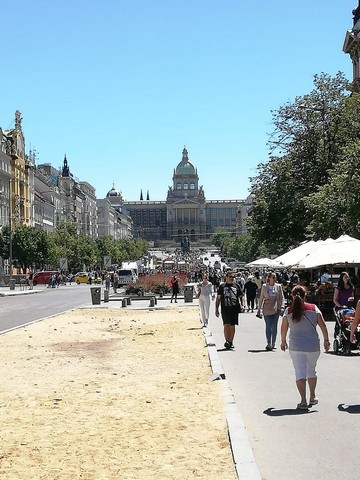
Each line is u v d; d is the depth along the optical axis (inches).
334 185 1941.4
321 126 2458.2
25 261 4694.9
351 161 1755.7
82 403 552.7
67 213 7500.0
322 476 355.3
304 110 2464.3
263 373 702.5
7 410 533.3
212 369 706.8
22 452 404.5
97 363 797.2
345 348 826.2
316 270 2001.7
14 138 5118.1
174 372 713.0
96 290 2148.1
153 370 731.4
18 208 5054.1
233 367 751.1
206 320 1288.1
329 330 1127.6
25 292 3255.4
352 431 446.6
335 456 390.6
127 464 374.0
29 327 1325.0
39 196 6023.6
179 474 354.0
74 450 406.0
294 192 2490.2
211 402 543.2
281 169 2518.5
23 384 655.8
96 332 1208.2
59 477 354.3
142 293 2755.9
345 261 1288.1
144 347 962.1
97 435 442.3
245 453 381.7
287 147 2527.1
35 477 355.6
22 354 903.1
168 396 574.6
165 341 1036.5
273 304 903.1
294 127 2502.5
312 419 482.6
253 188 2625.5
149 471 360.5
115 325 1357.0
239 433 425.7
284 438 433.1
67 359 840.9
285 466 374.3
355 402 539.2
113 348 956.6
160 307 1953.7
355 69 3107.8
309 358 521.0
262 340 1043.3
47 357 865.5
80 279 4849.9
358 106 2304.4
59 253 5007.4
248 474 345.1
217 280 2714.1
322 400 549.0
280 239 2662.4
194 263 7401.6
